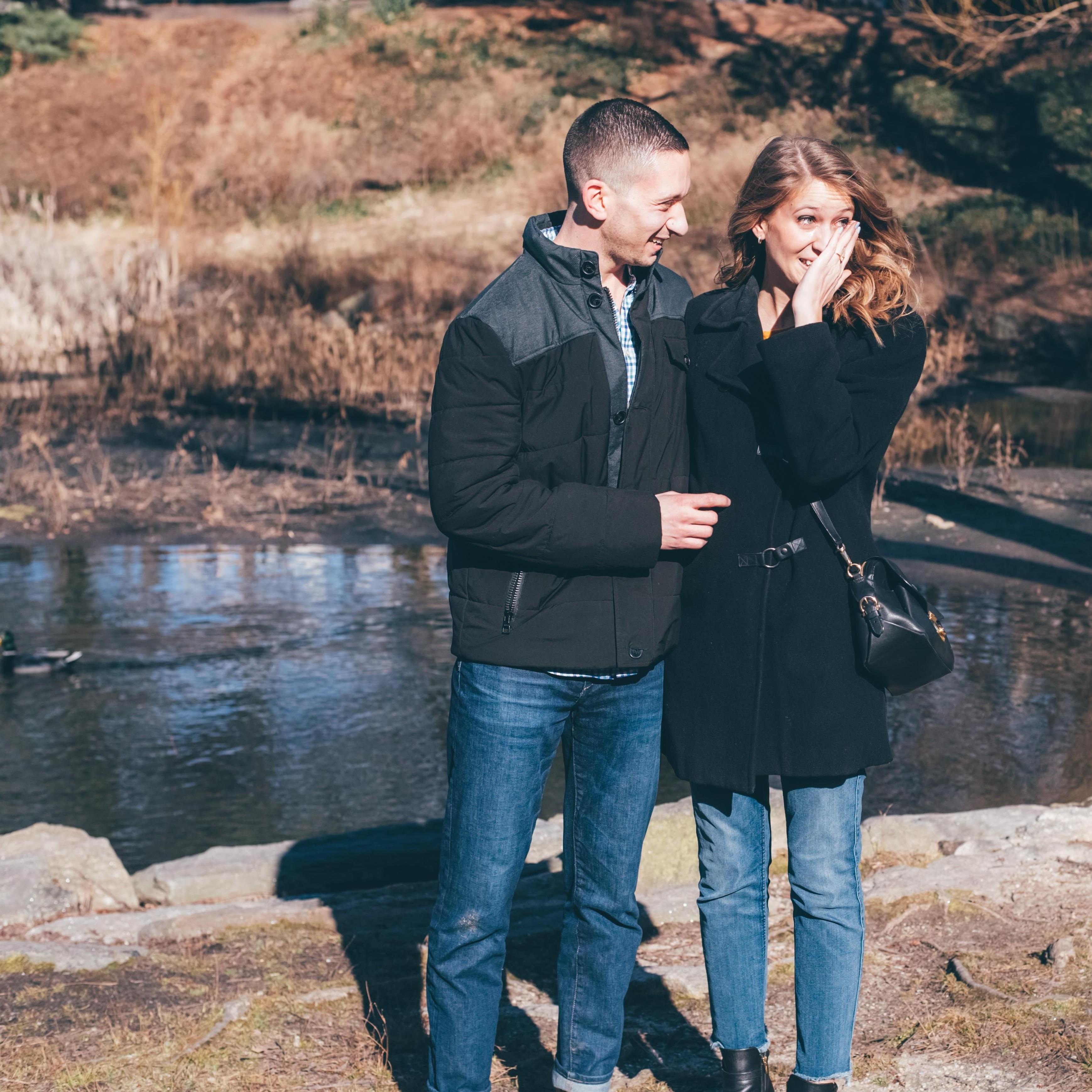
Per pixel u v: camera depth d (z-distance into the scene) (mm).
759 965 2512
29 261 17203
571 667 2316
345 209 23016
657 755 2469
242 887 4078
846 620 2404
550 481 2336
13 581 8328
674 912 3572
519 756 2363
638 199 2256
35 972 3260
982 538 9195
